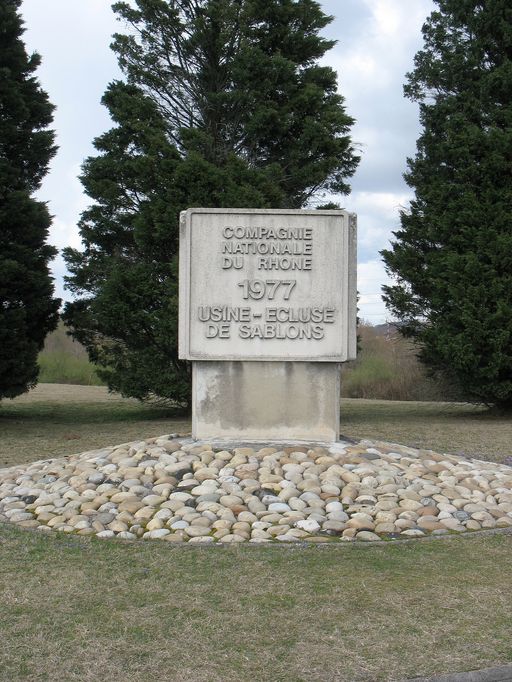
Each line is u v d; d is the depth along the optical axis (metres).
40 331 14.19
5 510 6.84
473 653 3.94
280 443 8.06
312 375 8.31
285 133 15.45
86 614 4.43
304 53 15.96
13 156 13.80
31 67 14.16
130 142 15.39
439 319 15.14
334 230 8.33
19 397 20.56
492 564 5.42
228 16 15.14
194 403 8.29
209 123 16.27
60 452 10.31
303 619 4.37
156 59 16.03
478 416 15.71
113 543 5.85
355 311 8.37
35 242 13.66
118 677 3.66
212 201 14.34
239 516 6.37
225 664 3.80
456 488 7.20
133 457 7.73
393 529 6.17
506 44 15.89
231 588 4.87
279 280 8.29
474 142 15.10
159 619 4.36
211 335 8.24
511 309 14.12
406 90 17.34
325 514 6.44
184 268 8.27
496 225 14.70
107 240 15.41
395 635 4.16
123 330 14.34
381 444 8.66
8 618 4.37
